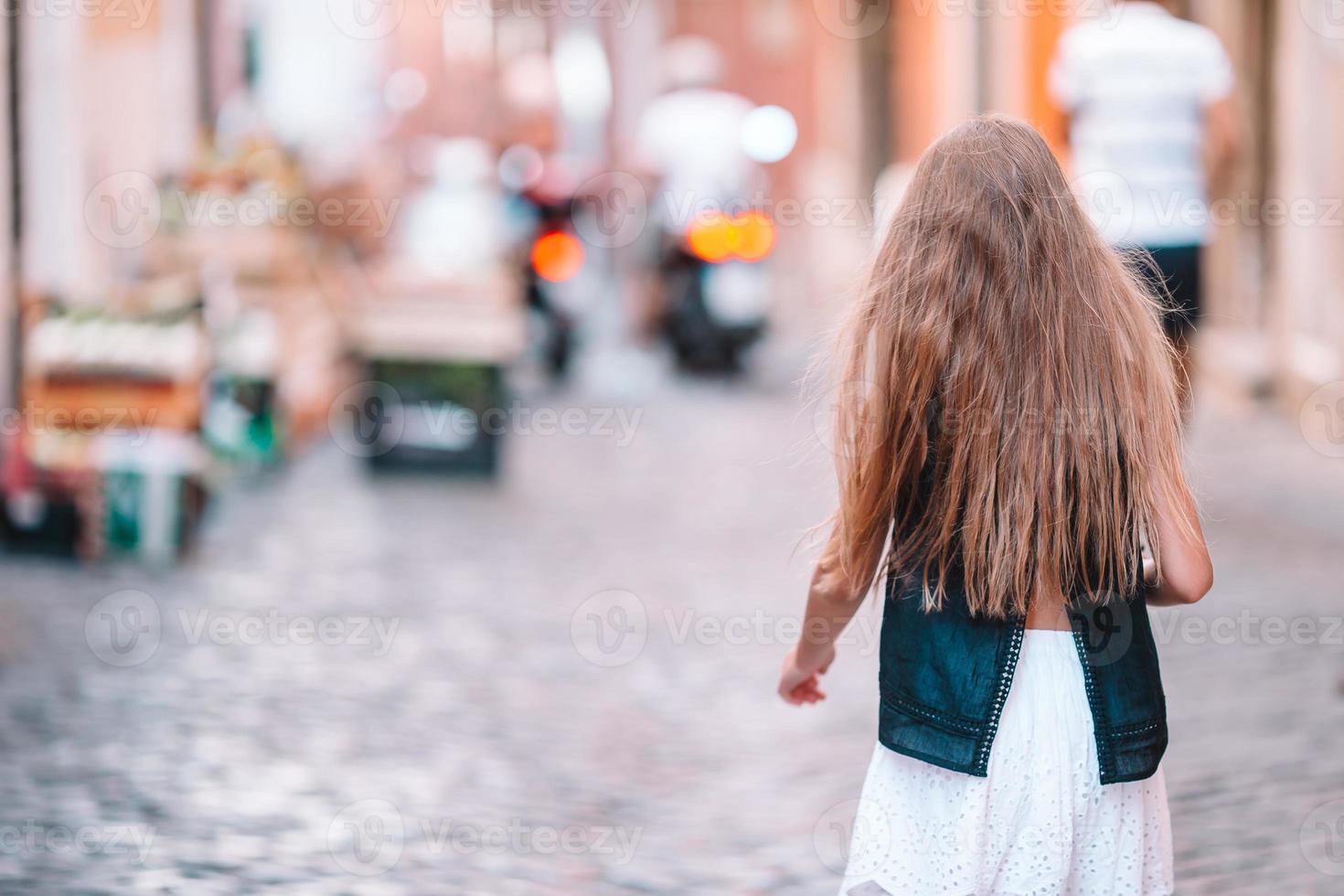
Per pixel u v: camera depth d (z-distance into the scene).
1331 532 10.59
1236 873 5.66
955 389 3.69
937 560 3.73
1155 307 4.02
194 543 10.30
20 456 10.05
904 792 3.75
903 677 3.73
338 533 11.04
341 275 15.20
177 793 6.39
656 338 20.62
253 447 12.73
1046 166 3.82
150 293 11.50
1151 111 11.07
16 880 5.52
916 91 22.20
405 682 7.91
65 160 11.83
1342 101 13.95
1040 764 3.64
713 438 14.97
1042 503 3.66
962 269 3.73
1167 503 3.72
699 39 29.03
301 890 5.53
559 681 7.98
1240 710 7.41
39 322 10.84
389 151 18.56
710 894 5.57
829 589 3.86
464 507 12.02
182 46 15.01
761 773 6.79
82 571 9.84
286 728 7.20
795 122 28.25
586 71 26.39
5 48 11.12
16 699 7.44
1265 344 15.56
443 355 12.89
